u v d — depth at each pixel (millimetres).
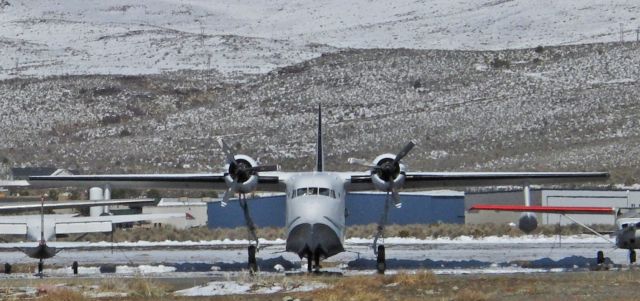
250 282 123500
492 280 119688
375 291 111312
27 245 167875
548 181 171000
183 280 136500
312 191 145250
